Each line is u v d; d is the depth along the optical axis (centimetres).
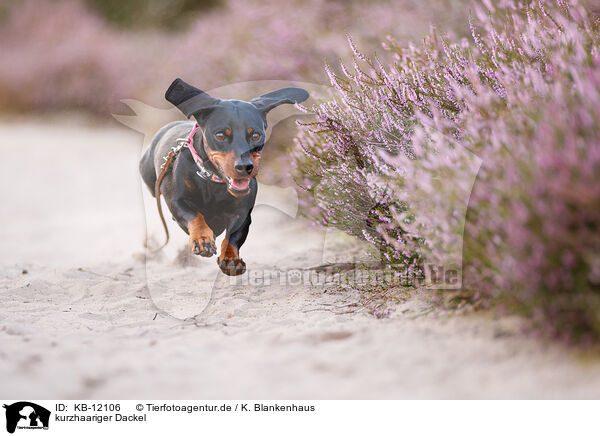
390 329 427
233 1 1647
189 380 368
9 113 2508
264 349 411
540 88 437
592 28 529
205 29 1698
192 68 1498
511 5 574
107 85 2320
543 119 394
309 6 1249
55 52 2569
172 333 458
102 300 563
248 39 1349
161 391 355
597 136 363
